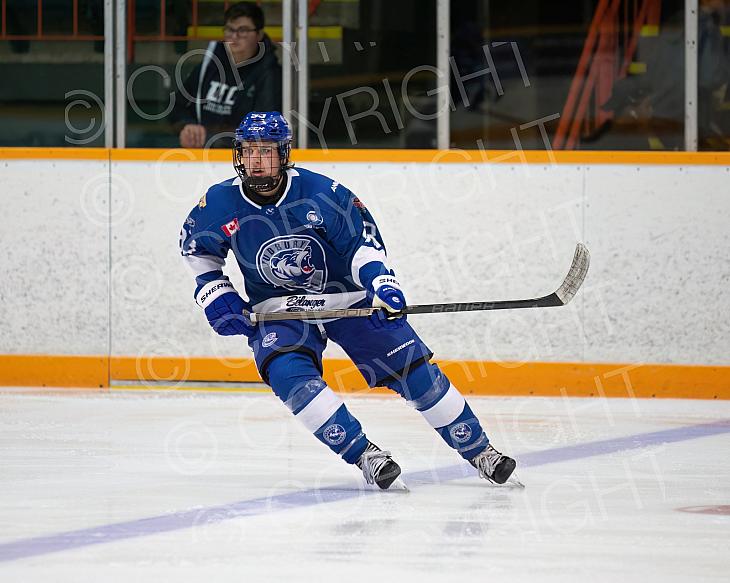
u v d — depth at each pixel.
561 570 7.89
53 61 20.33
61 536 8.91
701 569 7.95
